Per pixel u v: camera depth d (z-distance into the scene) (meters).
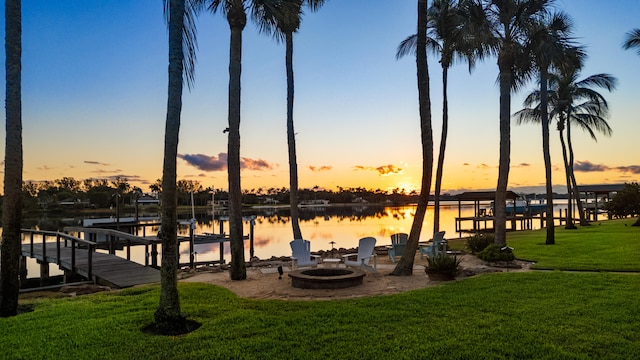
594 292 7.65
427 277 10.28
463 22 13.52
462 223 43.41
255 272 11.56
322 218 59.78
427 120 10.98
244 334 5.74
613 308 6.55
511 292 7.81
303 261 11.31
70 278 14.01
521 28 14.23
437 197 19.59
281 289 9.03
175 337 5.70
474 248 14.72
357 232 33.66
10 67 7.34
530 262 12.19
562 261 11.67
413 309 6.81
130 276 11.29
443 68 19.02
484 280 9.07
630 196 31.52
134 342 5.52
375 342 5.31
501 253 12.14
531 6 13.80
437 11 17.34
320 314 6.66
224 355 5.00
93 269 12.31
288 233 33.19
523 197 44.19
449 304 7.05
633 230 20.59
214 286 9.19
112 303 7.70
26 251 16.88
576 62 15.39
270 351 5.10
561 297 7.33
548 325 5.80
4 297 7.04
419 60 11.11
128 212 80.69
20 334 5.92
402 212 85.69
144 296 8.38
